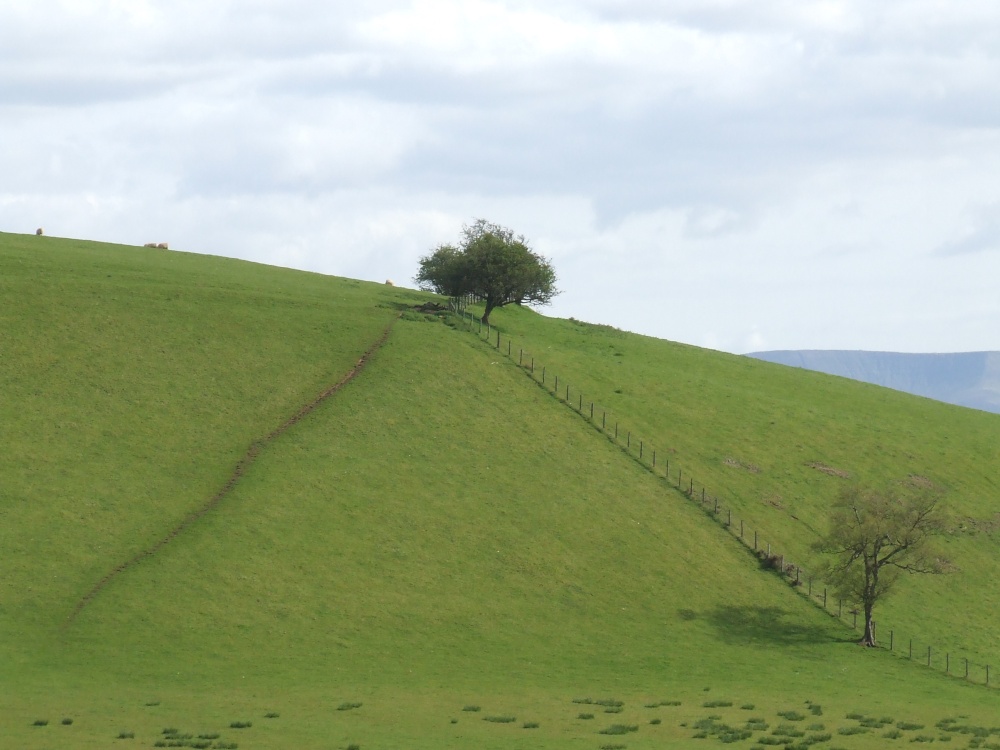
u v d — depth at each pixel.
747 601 83.31
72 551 73.81
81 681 57.44
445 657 67.62
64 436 87.75
